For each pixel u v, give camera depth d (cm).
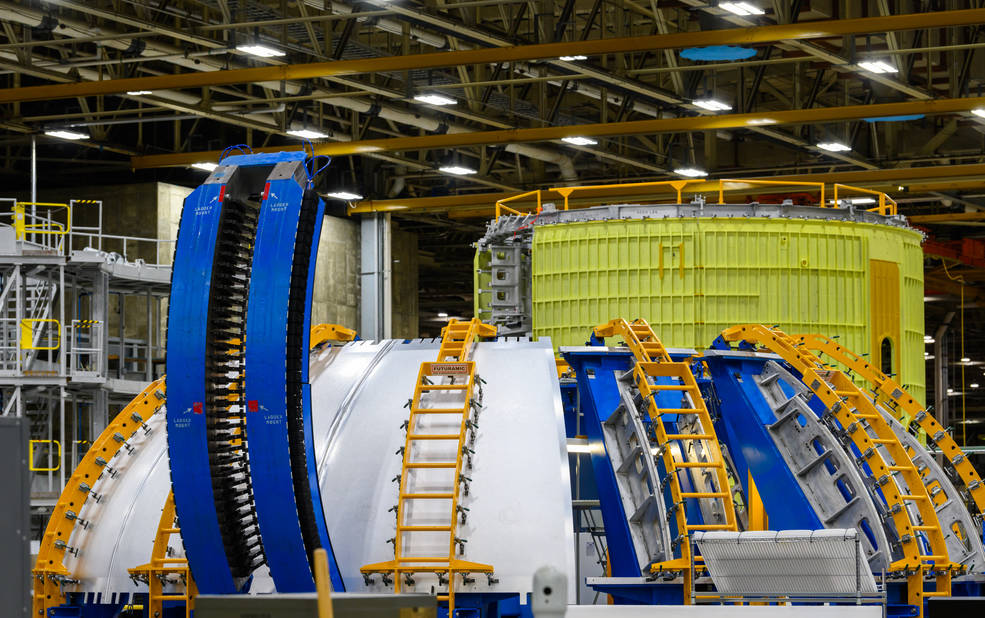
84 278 3512
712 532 1496
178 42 3778
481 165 4769
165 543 1634
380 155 4497
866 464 1861
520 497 1593
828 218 2770
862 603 1421
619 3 3728
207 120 4875
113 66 3928
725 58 3228
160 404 1839
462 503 1597
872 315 2766
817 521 1764
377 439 1731
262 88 4266
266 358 1456
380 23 3500
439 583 1545
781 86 4616
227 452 1548
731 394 1889
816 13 3459
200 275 1479
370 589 1562
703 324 2711
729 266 2727
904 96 4069
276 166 1519
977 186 4709
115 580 1669
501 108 4041
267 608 935
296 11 3675
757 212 2761
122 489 1764
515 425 1672
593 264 2798
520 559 1548
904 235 2869
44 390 3369
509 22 3731
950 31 3725
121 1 3269
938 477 1925
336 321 4994
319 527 1530
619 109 4684
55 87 3525
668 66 4112
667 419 1825
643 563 1641
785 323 2716
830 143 4272
